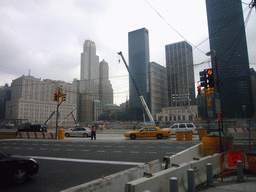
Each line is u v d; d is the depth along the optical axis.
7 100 138.38
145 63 115.12
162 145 16.70
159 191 4.21
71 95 153.88
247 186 5.80
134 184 3.57
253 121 21.08
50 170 8.34
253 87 113.12
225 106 109.31
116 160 10.43
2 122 66.81
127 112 153.88
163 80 149.12
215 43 53.53
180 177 5.17
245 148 10.59
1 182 6.09
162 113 125.75
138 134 23.91
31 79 101.00
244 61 66.62
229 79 68.56
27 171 6.70
